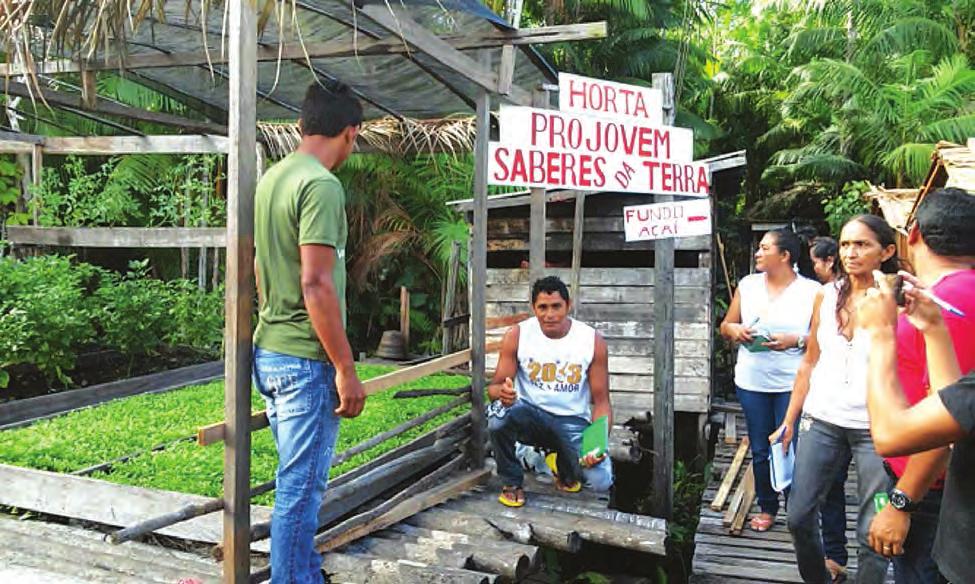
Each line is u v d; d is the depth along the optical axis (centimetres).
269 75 596
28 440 472
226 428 296
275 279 282
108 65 511
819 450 346
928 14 1198
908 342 280
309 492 287
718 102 1544
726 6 1462
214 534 364
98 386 626
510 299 845
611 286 808
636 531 396
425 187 1180
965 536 208
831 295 353
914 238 269
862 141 1249
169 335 752
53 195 734
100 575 344
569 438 437
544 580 519
